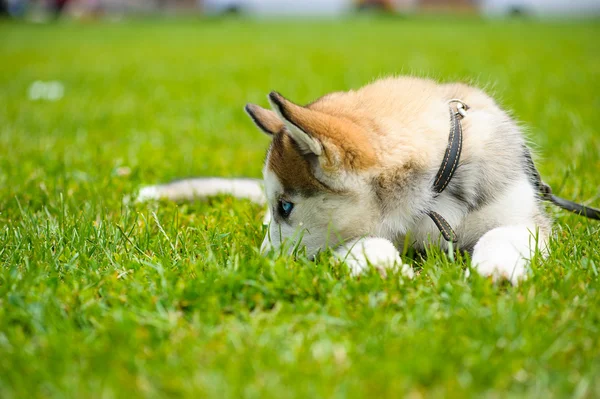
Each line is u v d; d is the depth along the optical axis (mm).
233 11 17938
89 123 2592
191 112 2824
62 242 1435
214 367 1146
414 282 1288
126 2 15953
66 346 1177
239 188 1679
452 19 14695
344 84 3463
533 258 1317
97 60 5387
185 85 3734
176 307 1255
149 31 10203
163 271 1316
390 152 1354
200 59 5406
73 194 1665
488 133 1403
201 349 1171
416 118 1383
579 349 1164
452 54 5359
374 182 1355
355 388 1114
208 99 3158
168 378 1134
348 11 19922
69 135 2346
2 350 1176
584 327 1188
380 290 1269
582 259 1340
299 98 3066
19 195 1655
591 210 1483
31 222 1498
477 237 1409
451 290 1255
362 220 1372
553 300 1239
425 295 1264
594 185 1668
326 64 4688
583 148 1902
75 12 14414
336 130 1331
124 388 1125
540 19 14859
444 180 1368
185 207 1623
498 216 1390
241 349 1170
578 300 1239
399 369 1134
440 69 4098
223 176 1825
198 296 1267
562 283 1271
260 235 1472
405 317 1227
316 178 1347
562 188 1668
